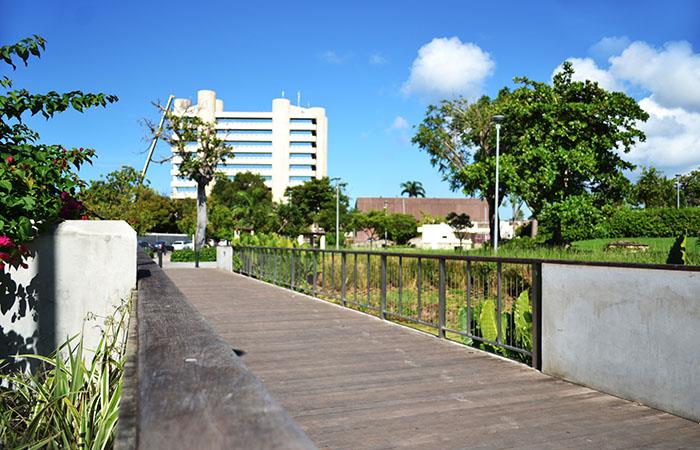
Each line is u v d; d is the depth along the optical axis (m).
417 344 5.95
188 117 32.94
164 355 1.24
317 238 45.75
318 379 4.45
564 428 3.27
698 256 8.05
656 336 3.60
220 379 1.02
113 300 4.54
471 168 25.84
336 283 9.83
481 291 5.72
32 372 4.43
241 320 7.67
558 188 23.22
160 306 2.33
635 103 22.00
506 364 5.00
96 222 4.56
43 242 4.50
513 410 3.63
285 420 0.78
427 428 3.28
